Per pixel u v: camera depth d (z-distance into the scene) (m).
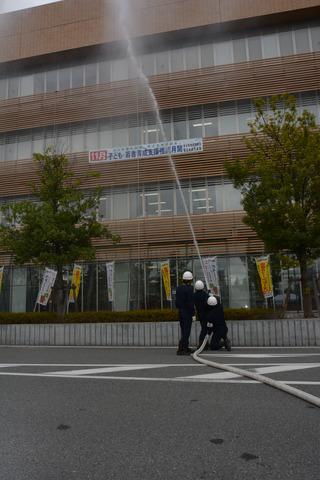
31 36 27.16
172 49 25.88
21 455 3.62
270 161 13.91
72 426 4.38
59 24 26.77
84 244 17.20
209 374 6.98
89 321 14.26
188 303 10.09
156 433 4.08
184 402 5.19
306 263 13.72
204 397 5.41
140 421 4.48
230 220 22.88
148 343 12.62
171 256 23.42
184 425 4.30
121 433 4.11
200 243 23.20
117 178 24.94
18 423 4.53
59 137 26.67
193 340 12.16
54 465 3.39
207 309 10.66
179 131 24.95
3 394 5.88
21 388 6.24
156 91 25.38
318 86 23.17
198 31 24.97
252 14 23.91
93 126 26.27
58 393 5.86
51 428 4.33
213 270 21.69
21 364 8.80
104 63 26.78
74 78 27.16
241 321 11.96
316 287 21.06
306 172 13.00
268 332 11.78
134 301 23.59
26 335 13.86
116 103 25.80
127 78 26.23
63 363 8.84
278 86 23.67
